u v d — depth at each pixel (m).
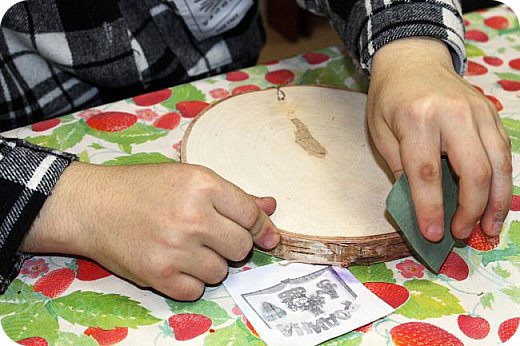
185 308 0.65
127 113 0.91
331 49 1.07
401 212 0.66
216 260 0.65
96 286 0.68
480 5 1.29
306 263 0.70
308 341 0.61
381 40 0.75
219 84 0.98
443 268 0.70
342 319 0.64
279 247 0.70
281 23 2.21
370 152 0.79
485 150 0.64
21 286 0.68
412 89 0.65
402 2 0.76
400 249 0.70
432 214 0.64
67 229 0.66
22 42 0.96
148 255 0.62
